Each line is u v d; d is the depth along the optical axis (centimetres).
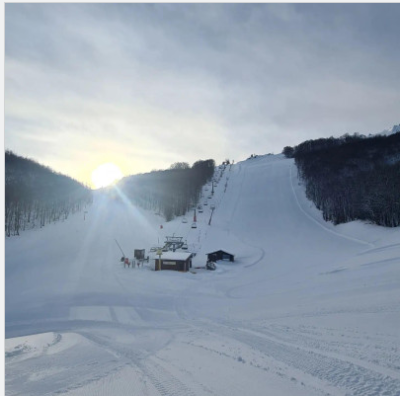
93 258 5381
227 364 884
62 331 1922
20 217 8312
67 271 4538
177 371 849
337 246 5628
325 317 1395
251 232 7225
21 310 2733
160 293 3250
